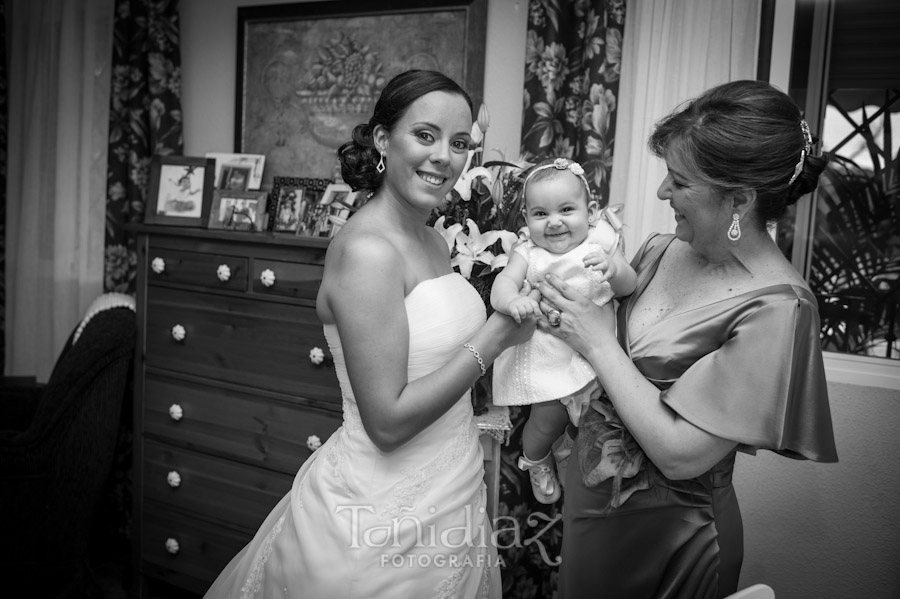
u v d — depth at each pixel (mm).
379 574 1463
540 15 2504
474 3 2693
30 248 3430
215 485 2631
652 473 1539
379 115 1493
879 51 2305
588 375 1588
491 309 2031
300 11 3020
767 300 1383
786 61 2354
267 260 2447
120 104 3232
